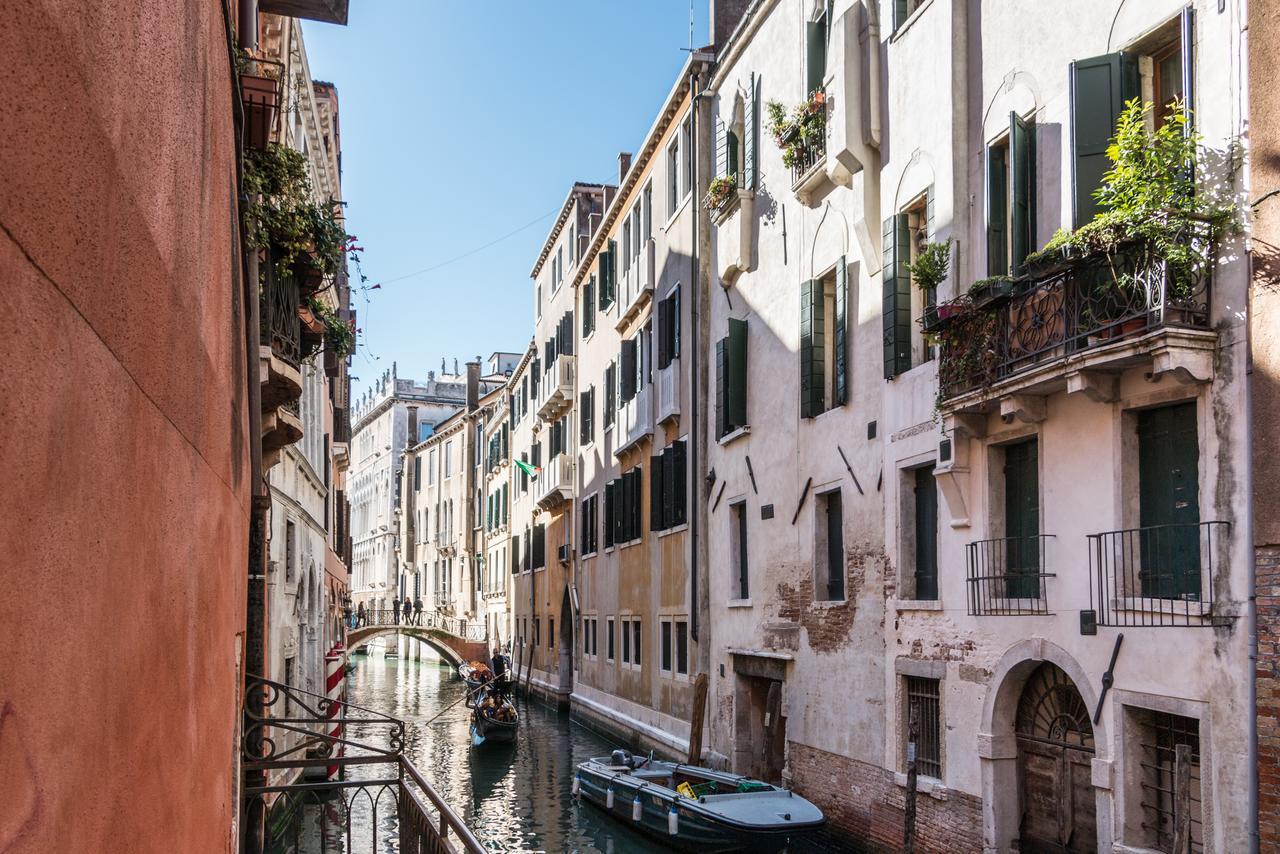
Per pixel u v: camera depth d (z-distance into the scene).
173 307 2.96
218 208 4.36
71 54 1.73
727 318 18.38
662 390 21.52
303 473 17.34
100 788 2.07
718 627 18.20
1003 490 10.71
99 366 1.98
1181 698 8.13
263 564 8.02
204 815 4.08
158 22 2.58
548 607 35.19
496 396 48.12
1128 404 8.82
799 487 15.19
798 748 14.83
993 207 10.72
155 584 2.74
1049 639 9.66
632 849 15.30
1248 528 7.66
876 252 13.23
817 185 14.79
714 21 21.12
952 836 11.03
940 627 11.42
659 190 22.73
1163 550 8.66
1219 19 8.12
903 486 12.34
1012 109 10.51
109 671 2.13
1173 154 7.98
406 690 41.81
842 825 13.41
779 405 16.02
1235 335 7.84
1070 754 9.70
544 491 34.72
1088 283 8.80
